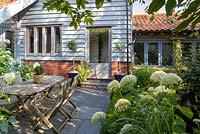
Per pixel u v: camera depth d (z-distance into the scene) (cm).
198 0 97
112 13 963
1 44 612
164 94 246
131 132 215
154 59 1050
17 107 486
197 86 348
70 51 1018
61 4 236
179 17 103
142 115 242
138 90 336
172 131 190
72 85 541
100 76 996
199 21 101
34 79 536
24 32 1065
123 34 956
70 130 460
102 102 702
